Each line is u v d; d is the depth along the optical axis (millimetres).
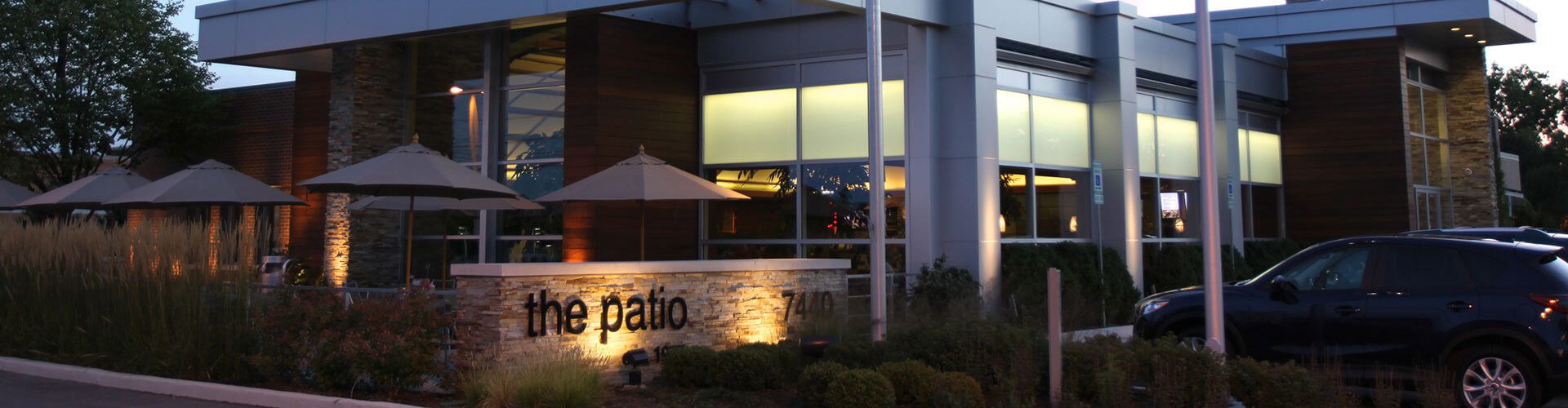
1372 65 25531
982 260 17594
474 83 20922
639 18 19203
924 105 17969
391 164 13797
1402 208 24953
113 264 12484
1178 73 22719
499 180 20453
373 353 10219
